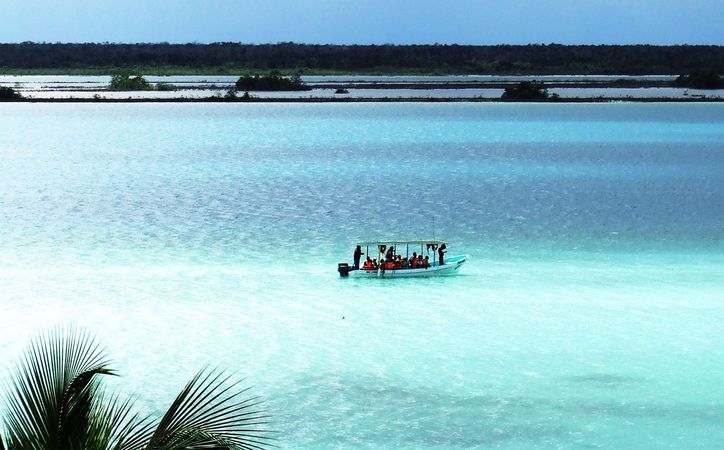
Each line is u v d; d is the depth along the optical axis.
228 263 75.88
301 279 70.38
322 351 52.69
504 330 56.84
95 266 74.50
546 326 57.62
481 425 42.50
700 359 51.28
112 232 90.75
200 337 55.16
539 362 50.91
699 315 60.06
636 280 70.12
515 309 61.59
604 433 41.66
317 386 47.19
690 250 82.25
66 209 106.12
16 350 52.44
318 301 63.69
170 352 52.34
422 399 45.59
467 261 77.56
